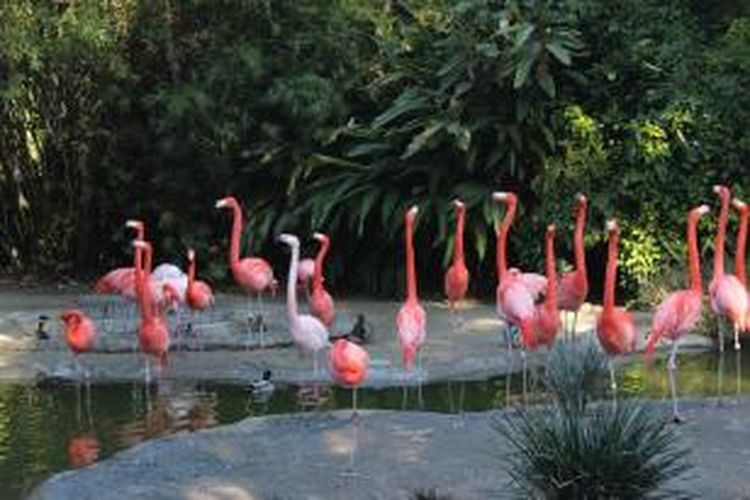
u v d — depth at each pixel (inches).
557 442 227.1
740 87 511.5
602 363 307.9
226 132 544.7
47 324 445.4
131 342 414.3
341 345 310.2
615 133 513.7
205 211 579.2
